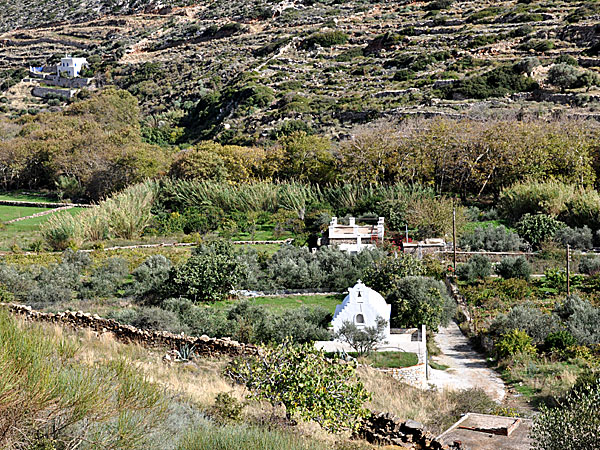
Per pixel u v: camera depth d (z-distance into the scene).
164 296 35.16
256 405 16.69
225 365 21.06
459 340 31.39
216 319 29.67
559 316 31.47
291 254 42.62
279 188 59.84
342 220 52.69
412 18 132.50
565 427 12.84
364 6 152.62
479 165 58.94
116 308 32.78
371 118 85.62
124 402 11.20
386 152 61.44
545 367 25.89
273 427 14.15
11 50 180.00
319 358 16.30
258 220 56.06
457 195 60.06
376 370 23.88
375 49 120.56
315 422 16.36
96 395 10.63
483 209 56.12
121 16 192.75
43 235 49.94
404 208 51.78
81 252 43.31
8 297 33.56
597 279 36.56
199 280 35.25
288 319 28.98
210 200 59.78
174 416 12.67
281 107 98.12
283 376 15.70
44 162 83.75
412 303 31.16
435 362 27.98
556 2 119.69
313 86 107.75
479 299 35.44
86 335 23.95
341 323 28.22
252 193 59.25
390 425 15.80
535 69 90.94
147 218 55.44
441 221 47.66
